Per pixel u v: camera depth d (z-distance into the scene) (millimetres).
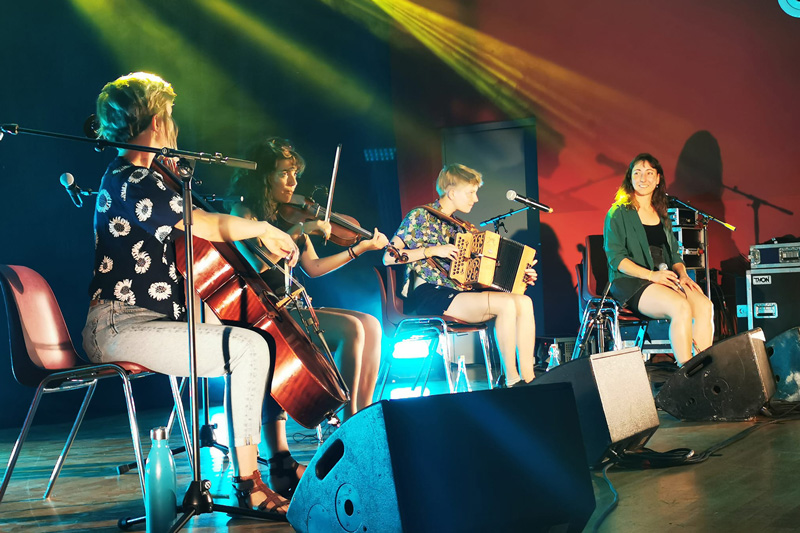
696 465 2670
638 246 4594
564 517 1697
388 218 6984
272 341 2377
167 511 1976
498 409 1642
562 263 6758
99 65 5129
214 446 3195
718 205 6227
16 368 2490
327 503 1693
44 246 4844
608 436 2561
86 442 3938
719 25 6191
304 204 3383
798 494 2203
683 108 6336
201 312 2824
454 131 7094
